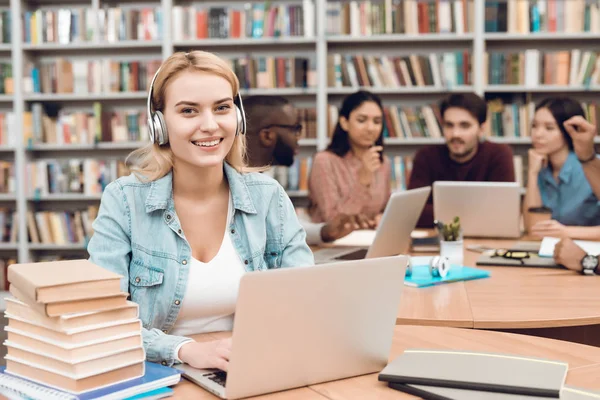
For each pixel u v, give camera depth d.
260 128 3.14
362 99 3.59
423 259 2.52
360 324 1.26
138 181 1.62
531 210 3.29
